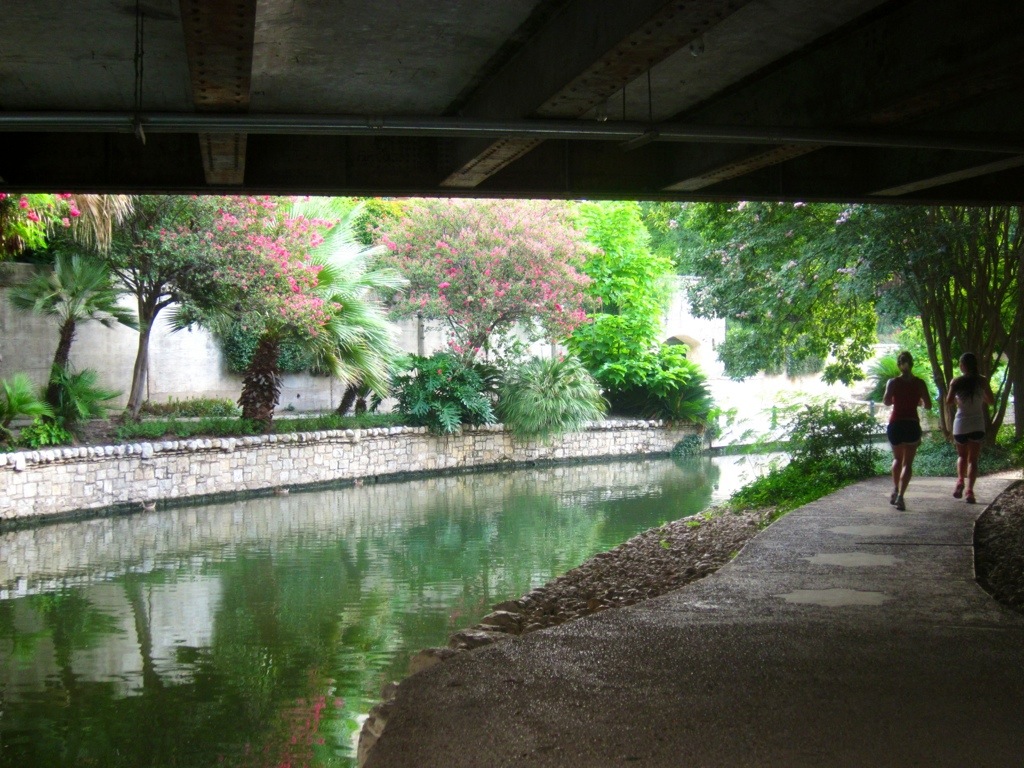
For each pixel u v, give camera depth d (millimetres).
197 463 17281
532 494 18469
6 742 6184
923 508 10070
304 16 5457
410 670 5281
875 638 4926
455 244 22891
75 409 16719
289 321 17781
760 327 18797
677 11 4262
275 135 8094
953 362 17422
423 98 7148
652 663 4508
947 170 8125
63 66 6242
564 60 5348
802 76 6508
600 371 27422
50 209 14242
